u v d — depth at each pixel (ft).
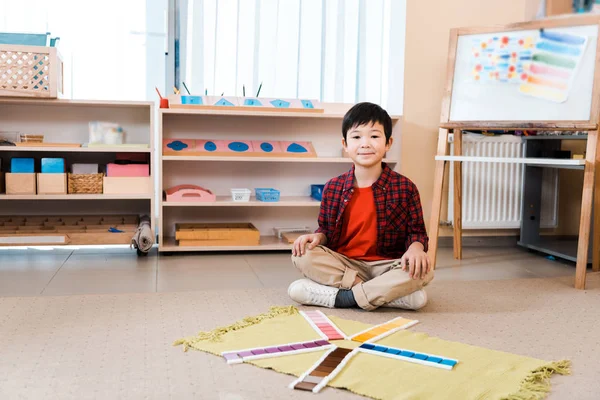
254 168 9.41
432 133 9.37
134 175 8.27
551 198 9.68
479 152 9.24
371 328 4.59
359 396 3.25
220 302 5.54
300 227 9.64
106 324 4.72
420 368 3.67
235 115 9.09
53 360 3.82
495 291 6.27
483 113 7.50
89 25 8.91
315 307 5.41
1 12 8.57
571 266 8.00
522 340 4.48
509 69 7.32
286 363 3.74
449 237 9.59
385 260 5.58
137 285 6.38
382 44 9.69
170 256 8.29
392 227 5.58
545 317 5.21
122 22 9.03
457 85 7.73
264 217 9.53
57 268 7.29
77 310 5.16
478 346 4.28
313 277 5.47
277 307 5.18
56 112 8.80
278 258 8.30
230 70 9.27
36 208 8.86
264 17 9.29
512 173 9.42
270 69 9.38
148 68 9.17
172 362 3.80
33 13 8.68
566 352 4.20
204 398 3.20
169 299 5.63
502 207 9.45
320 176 9.66
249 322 4.73
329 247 5.82
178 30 9.12
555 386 3.50
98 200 9.06
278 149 8.96
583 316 5.28
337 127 9.61
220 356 3.92
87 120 8.91
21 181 8.04
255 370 3.66
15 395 3.21
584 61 6.77
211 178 9.29
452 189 9.30
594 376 3.70
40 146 7.95
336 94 9.64
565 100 6.87
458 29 7.72
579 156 7.86
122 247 8.99
